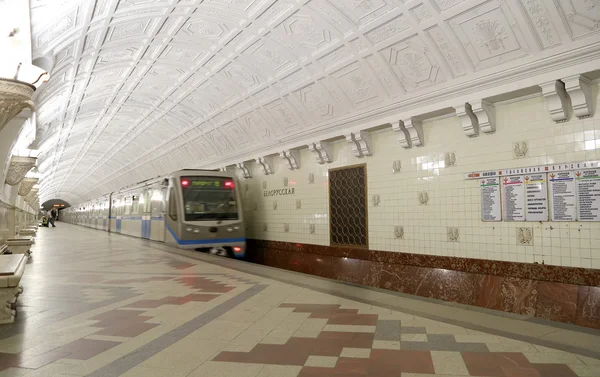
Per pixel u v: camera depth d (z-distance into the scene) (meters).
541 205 6.23
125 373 2.94
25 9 4.59
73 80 10.13
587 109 5.70
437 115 7.85
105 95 12.85
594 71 5.47
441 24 6.67
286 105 10.98
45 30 6.61
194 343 3.64
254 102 11.80
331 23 7.94
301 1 7.64
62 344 3.62
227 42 9.65
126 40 9.12
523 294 6.32
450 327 4.10
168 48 10.04
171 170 20.50
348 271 9.83
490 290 6.77
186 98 13.33
